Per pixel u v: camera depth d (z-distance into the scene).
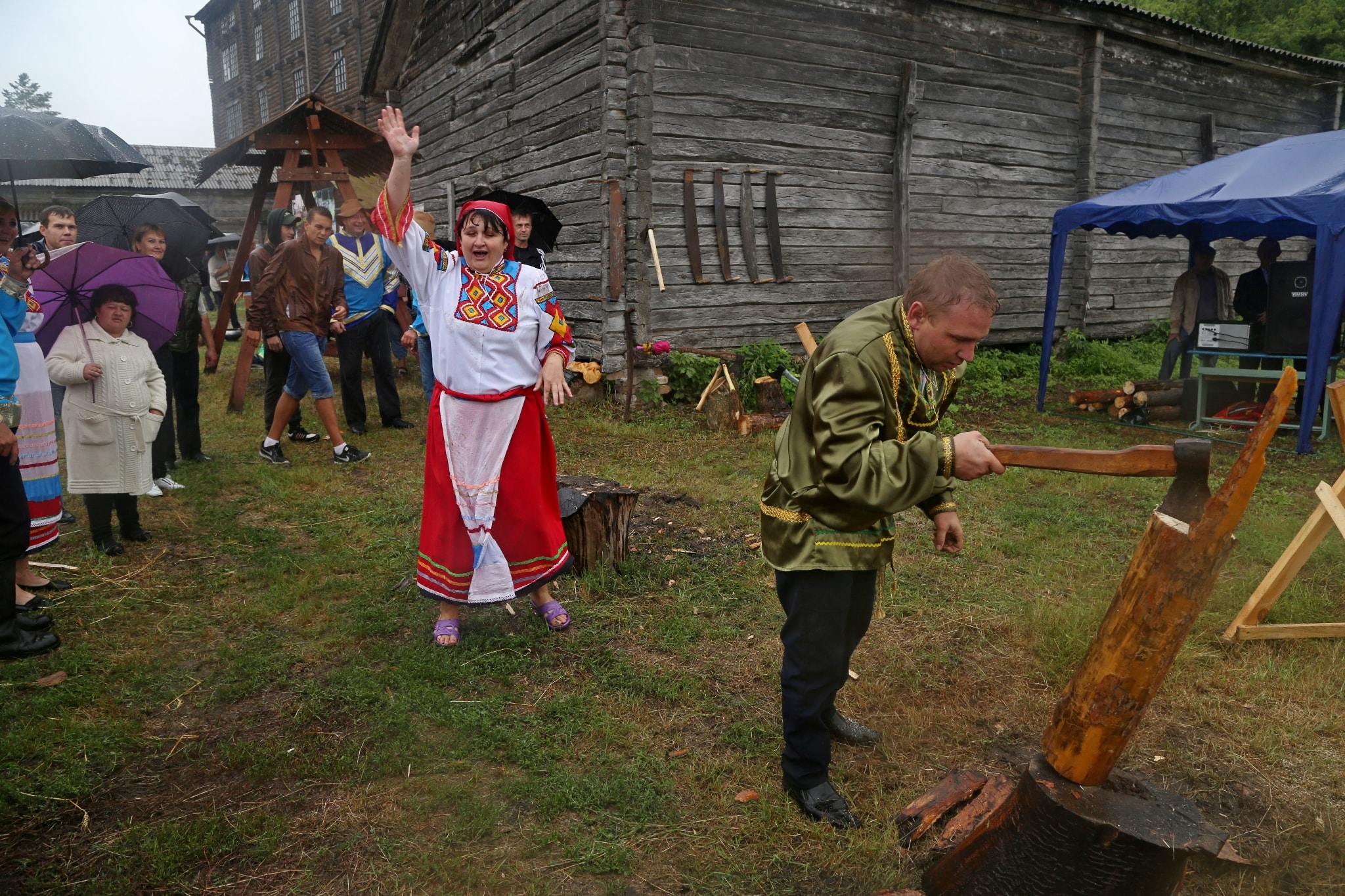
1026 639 3.62
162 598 3.99
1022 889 1.85
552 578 3.61
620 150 9.05
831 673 2.31
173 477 5.96
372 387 10.55
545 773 2.68
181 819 2.43
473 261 3.32
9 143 4.79
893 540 2.30
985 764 2.79
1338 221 6.89
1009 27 11.56
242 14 29.56
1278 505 5.75
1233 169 8.17
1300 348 8.03
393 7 13.34
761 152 9.80
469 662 3.39
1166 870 1.74
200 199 26.58
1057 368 11.74
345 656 3.46
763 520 2.34
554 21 9.80
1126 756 2.82
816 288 10.40
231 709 3.06
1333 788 2.66
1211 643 3.59
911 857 2.31
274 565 4.37
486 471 3.39
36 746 2.74
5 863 2.24
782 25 9.77
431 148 13.56
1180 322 9.60
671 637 3.61
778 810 2.46
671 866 2.29
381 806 2.51
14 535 3.33
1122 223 9.72
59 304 4.20
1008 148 11.83
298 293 6.24
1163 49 13.10
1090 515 5.44
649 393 8.95
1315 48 23.34
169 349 5.66
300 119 8.63
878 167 10.70
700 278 9.52
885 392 2.00
